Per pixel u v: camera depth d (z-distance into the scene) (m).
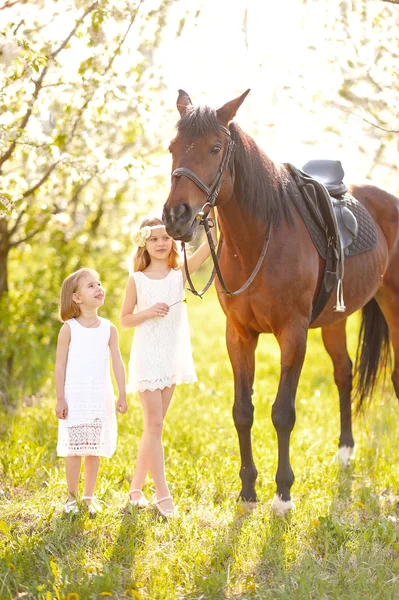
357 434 6.32
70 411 4.11
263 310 4.27
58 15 5.63
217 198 3.92
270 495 4.72
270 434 6.15
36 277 8.98
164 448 5.66
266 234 4.19
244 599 3.35
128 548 3.75
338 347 5.71
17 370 8.21
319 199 4.60
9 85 5.33
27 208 7.73
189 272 4.45
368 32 5.62
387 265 5.47
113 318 9.89
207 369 9.55
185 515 4.21
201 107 3.83
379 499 4.66
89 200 8.99
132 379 4.38
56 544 3.80
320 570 3.62
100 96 5.99
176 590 3.42
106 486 4.62
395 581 3.46
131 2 5.57
